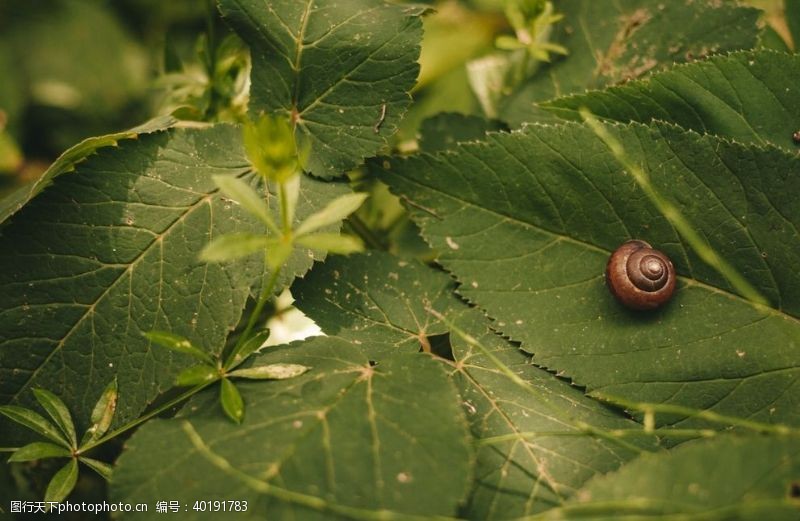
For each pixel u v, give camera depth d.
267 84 0.48
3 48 0.59
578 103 0.49
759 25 0.50
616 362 0.46
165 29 0.60
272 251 0.42
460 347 0.46
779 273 0.46
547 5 0.51
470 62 0.54
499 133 0.47
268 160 0.42
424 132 0.52
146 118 0.58
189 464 0.43
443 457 0.43
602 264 0.47
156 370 0.45
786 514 0.41
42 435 0.46
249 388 0.45
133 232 0.46
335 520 0.42
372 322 0.47
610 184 0.47
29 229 0.46
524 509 0.44
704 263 0.46
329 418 0.43
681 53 0.51
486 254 0.47
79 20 0.60
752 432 0.45
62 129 0.58
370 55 0.47
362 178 0.52
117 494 0.42
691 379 0.45
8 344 0.45
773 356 0.45
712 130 0.48
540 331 0.46
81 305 0.46
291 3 0.48
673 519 0.42
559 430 0.45
